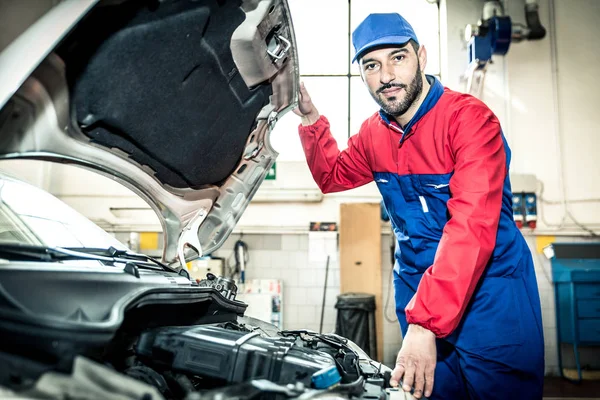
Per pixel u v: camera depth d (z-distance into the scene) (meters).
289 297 5.26
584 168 5.21
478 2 5.38
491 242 1.26
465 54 5.33
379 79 1.53
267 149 1.64
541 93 5.31
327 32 5.74
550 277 5.03
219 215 1.67
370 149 1.75
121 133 1.20
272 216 5.38
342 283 4.95
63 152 1.11
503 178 1.40
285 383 0.93
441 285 1.18
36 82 0.92
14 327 0.73
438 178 1.55
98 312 0.88
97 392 0.63
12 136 0.96
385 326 5.11
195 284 1.35
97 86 1.05
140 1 0.99
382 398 1.00
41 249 1.07
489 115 1.45
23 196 1.52
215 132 1.40
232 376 0.98
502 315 1.49
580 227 5.08
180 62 1.16
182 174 1.44
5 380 0.69
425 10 5.75
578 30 5.36
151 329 1.11
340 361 1.17
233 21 1.21
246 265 5.30
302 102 1.79
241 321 1.59
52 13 0.90
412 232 1.63
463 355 1.50
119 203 5.41
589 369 4.91
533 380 1.51
